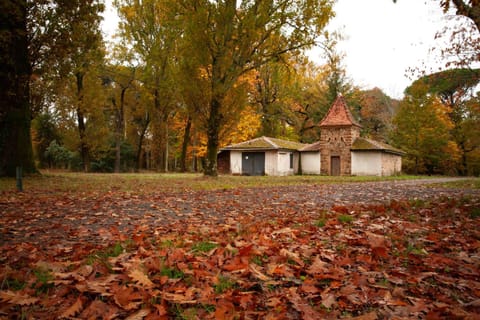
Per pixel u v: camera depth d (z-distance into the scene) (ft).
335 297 8.45
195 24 62.95
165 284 9.23
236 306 8.00
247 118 126.11
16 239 15.61
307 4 65.10
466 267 10.61
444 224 18.07
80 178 63.77
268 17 64.85
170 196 34.19
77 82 110.01
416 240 14.38
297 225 18.01
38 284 9.10
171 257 10.97
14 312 7.68
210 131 68.54
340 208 22.38
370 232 15.55
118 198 31.94
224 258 11.34
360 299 8.34
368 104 165.99
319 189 45.09
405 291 8.93
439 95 126.93
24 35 54.24
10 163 56.44
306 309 7.75
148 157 174.81
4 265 11.04
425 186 52.03
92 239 15.58
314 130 163.22
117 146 123.75
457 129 133.39
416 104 127.54
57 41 57.52
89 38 61.82
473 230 16.17
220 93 65.21
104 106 141.08
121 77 127.44
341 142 109.60
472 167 137.49
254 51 68.49
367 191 41.39
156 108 123.85
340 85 153.07
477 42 39.40
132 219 20.97
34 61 59.41
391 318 7.29
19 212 23.25
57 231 17.42
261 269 10.36
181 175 88.69
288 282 9.62
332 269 10.18
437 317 7.01
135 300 8.21
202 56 64.03
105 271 10.03
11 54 54.54
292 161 118.83
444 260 11.14
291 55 73.67
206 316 7.54
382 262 11.19
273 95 146.82
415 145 128.67
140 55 116.98
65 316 7.29
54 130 145.48
